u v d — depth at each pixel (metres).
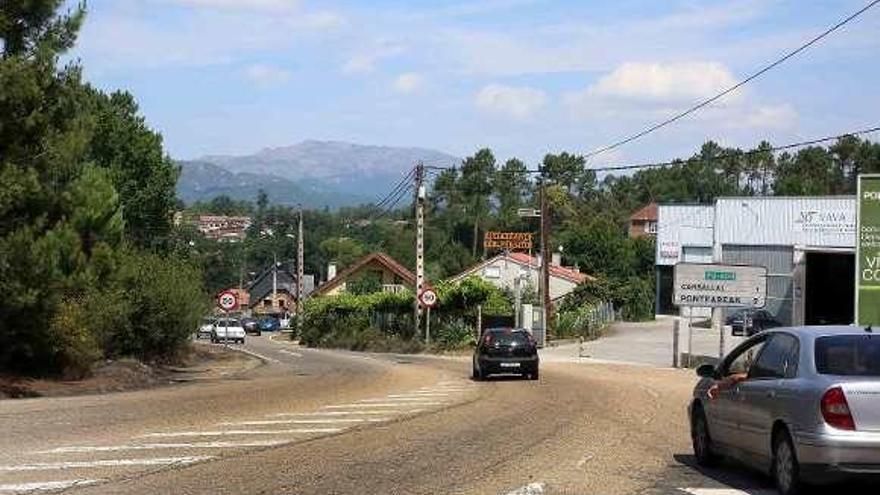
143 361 35.19
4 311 23.00
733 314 69.12
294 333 79.25
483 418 17.31
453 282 59.78
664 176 161.25
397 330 61.00
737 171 152.25
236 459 12.30
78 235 25.38
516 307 56.75
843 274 40.84
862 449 9.29
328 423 16.42
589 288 78.62
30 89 22.61
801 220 73.50
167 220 50.19
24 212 23.66
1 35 23.62
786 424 9.98
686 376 31.09
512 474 11.38
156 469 11.47
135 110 48.41
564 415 17.94
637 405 20.08
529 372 29.00
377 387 25.70
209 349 52.41
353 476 11.12
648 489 10.59
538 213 65.81
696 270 38.50
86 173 29.20
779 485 10.18
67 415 17.62
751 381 11.04
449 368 36.91
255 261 135.88
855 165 138.25
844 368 9.84
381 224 126.19
